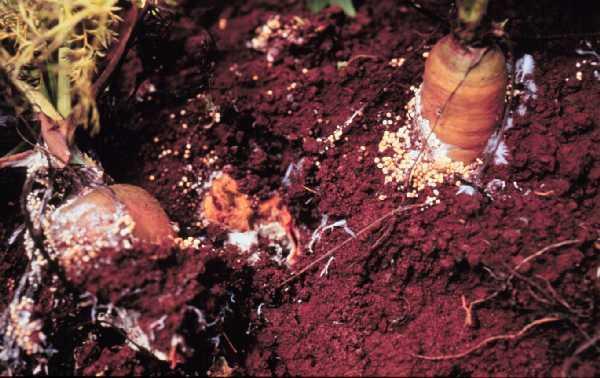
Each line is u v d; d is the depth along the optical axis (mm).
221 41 598
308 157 531
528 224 484
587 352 468
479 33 458
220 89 563
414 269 496
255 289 508
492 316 485
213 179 543
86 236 459
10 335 461
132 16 494
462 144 489
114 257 454
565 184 492
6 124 508
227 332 488
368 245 499
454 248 486
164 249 461
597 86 526
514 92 514
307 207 532
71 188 482
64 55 491
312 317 499
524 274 473
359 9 594
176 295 453
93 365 467
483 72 465
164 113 562
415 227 492
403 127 517
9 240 500
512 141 501
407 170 506
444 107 478
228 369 478
